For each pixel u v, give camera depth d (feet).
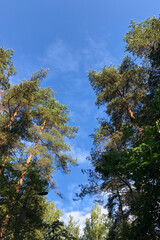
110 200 39.81
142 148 16.08
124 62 49.98
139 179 19.30
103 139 49.37
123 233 23.67
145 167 18.07
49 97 54.85
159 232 20.63
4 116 47.19
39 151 47.24
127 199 38.47
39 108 54.75
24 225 26.17
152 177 19.29
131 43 43.32
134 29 46.16
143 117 30.32
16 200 23.17
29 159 46.16
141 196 22.47
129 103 47.65
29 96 47.44
